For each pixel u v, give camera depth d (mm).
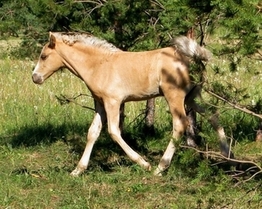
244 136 16000
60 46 13883
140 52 13539
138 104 18875
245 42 9633
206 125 15656
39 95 20703
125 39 14672
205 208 10984
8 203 12148
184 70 13023
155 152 15375
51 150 15781
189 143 14438
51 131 17281
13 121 18578
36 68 14078
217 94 10773
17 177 13547
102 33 14703
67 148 15766
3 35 18250
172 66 13078
